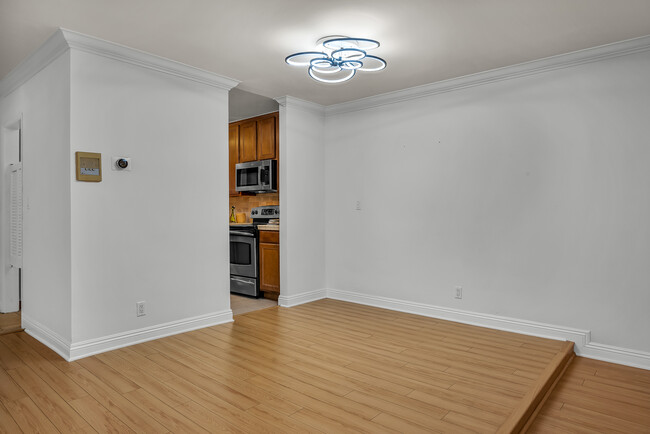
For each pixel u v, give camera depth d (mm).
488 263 3713
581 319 3248
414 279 4199
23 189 3621
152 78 3311
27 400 2311
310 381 2584
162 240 3383
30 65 3303
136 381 2559
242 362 2889
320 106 4789
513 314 3584
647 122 2955
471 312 3822
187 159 3547
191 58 3314
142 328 3268
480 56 3283
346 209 4734
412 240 4203
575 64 3238
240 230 5305
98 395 2369
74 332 2902
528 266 3494
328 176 4895
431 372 2725
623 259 3055
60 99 2994
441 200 3990
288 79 3842
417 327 3730
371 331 3611
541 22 2699
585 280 3221
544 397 2486
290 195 4504
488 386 2504
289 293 4523
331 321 3924
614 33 2861
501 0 2420
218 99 3787
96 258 3006
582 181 3223
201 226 3656
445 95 3955
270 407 2250
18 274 4320
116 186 3102
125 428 2033
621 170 3057
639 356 2980
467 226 3832
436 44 3051
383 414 2178
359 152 4602
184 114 3525
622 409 2369
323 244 4918
